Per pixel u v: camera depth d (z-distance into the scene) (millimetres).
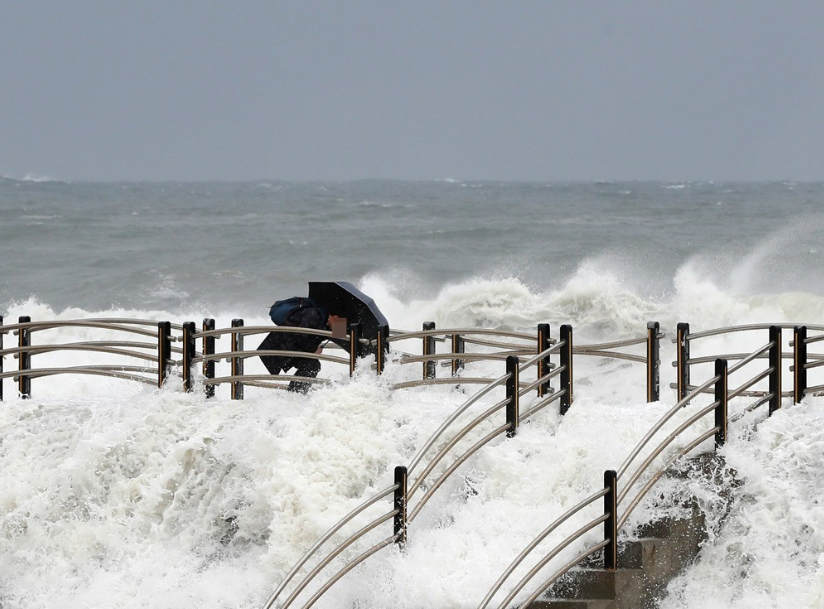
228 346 62656
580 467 27078
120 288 106438
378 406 30734
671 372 56219
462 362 36438
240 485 29812
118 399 35906
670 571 24484
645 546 24781
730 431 27203
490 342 35250
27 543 30406
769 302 73250
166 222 194500
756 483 25609
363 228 172375
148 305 99375
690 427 28125
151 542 29891
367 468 29094
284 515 27922
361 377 31641
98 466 31406
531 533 25688
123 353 34875
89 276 114000
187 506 30406
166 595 27797
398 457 29188
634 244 134375
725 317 71562
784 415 27578
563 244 137500
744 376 54594
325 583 23984
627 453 26859
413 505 27641
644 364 54812
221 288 106000
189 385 33781
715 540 24891
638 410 29641
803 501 24953
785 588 23625
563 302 74938
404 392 32969
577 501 26422
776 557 24281
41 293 105625
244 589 27109
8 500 31359
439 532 26141
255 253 132125
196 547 29469
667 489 26016
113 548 29922
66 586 29016
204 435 31031
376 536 26844
